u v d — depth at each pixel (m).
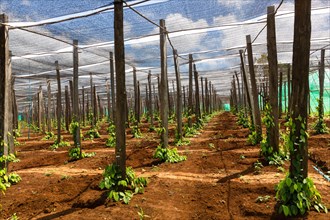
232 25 7.15
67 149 10.05
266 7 6.26
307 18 3.64
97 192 4.78
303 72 3.69
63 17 5.65
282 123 12.95
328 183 4.68
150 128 13.79
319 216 3.51
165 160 6.89
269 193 4.33
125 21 6.56
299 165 3.74
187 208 4.20
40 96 17.05
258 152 7.03
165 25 7.03
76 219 3.80
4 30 5.52
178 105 9.48
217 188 4.77
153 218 3.83
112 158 7.54
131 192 4.55
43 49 8.27
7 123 5.63
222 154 7.19
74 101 8.05
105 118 22.75
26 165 7.66
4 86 5.55
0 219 4.09
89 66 11.66
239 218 3.74
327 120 12.23
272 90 6.25
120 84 4.50
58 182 5.62
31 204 4.50
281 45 9.86
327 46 10.33
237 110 21.16
